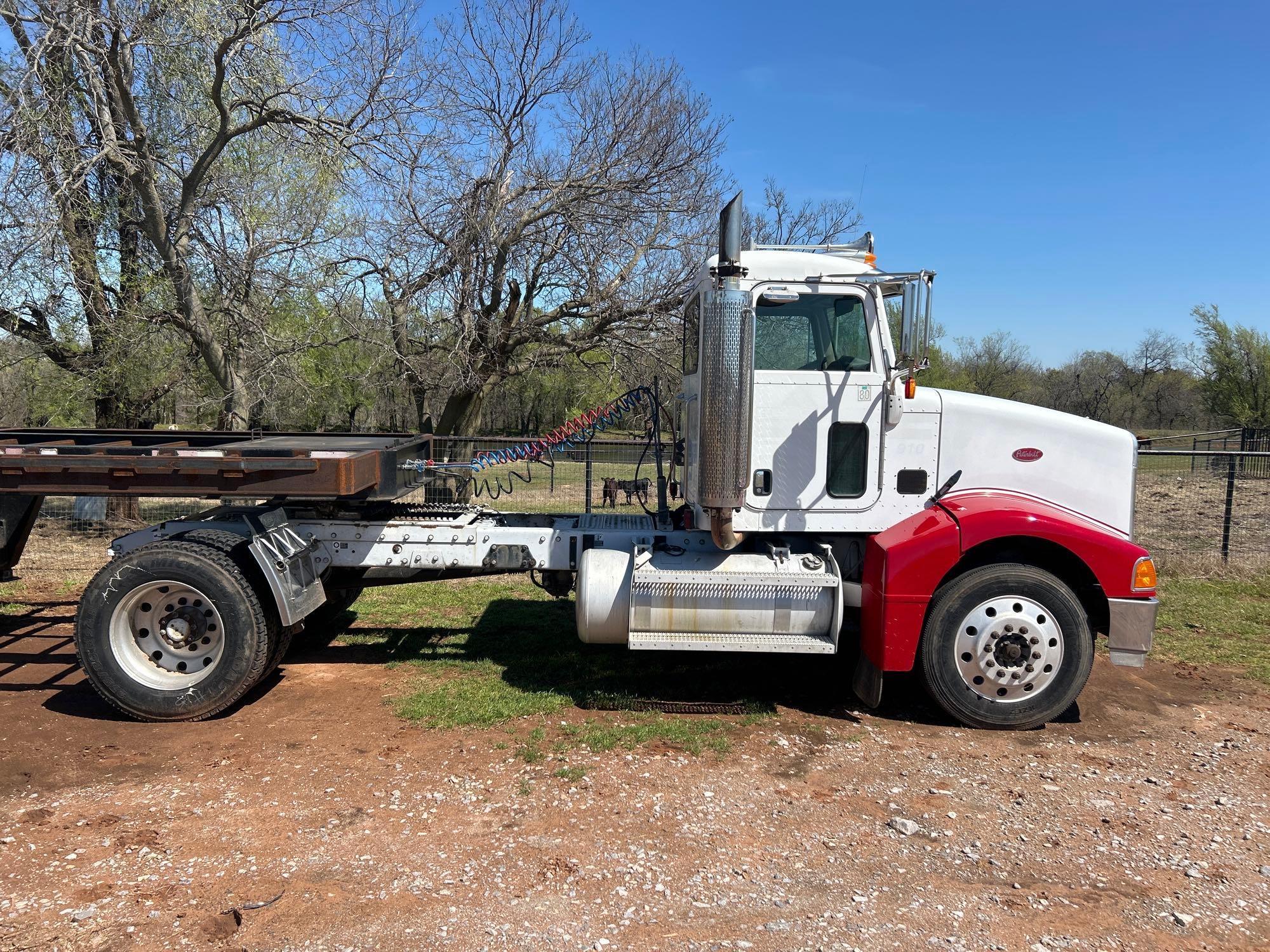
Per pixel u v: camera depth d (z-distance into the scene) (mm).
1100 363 58281
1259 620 7422
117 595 4555
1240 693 5492
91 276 10469
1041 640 4637
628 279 11578
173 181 10938
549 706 4914
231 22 9641
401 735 4480
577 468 8375
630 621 4750
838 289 4785
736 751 4352
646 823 3539
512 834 3416
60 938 2648
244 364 11344
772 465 4840
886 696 5281
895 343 4859
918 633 4602
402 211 11062
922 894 3025
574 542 5352
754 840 3412
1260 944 2744
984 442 4883
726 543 4738
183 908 2832
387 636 6484
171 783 3867
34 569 8750
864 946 2697
